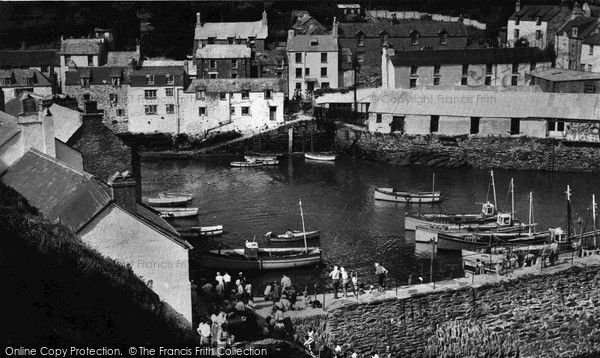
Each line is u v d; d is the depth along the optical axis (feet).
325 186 459.73
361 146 533.14
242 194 442.09
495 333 260.01
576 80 547.08
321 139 552.41
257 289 298.97
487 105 523.70
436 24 654.53
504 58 595.88
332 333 242.17
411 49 642.22
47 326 158.71
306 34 645.51
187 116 565.53
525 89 568.41
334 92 599.16
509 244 329.93
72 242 188.75
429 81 591.37
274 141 550.77
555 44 636.48
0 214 183.52
